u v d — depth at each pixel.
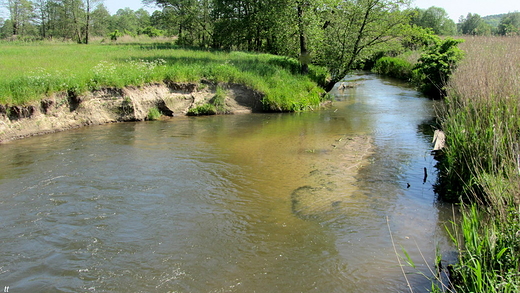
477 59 9.84
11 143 9.81
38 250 4.90
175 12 31.02
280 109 14.70
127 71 13.45
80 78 12.20
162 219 5.69
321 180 7.25
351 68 18.11
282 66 18.45
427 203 6.16
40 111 10.95
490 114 6.29
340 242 5.01
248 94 14.75
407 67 25.25
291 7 17.75
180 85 13.86
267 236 5.20
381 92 19.72
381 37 17.31
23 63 14.91
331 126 12.05
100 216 5.78
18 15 47.62
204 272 4.41
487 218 4.70
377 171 7.70
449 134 7.53
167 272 4.42
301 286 4.13
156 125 12.12
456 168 6.45
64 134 10.78
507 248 3.64
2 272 4.45
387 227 5.38
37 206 6.11
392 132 11.02
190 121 12.84
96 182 7.11
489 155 5.61
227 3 26.53
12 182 7.11
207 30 30.34
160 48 23.84
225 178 7.39
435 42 18.64
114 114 12.50
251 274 4.36
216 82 14.49
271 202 6.29
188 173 7.64
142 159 8.53
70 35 46.94
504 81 6.89
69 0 38.81
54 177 7.36
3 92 10.31
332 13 17.88
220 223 5.56
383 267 4.44
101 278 4.32
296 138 10.52
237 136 10.78
